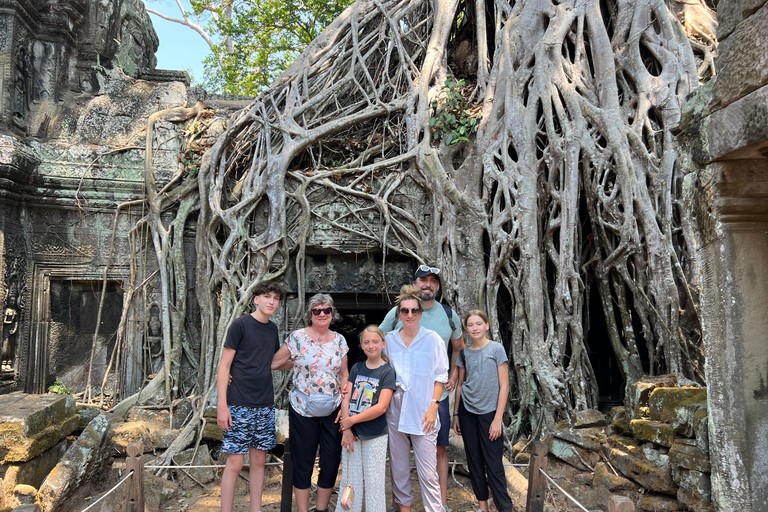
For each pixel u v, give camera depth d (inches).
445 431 147.0
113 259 286.0
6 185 258.2
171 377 264.8
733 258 127.0
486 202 241.8
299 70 292.8
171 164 292.5
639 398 180.7
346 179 269.4
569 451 196.4
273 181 260.8
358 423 132.9
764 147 113.3
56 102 314.8
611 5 261.6
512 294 228.2
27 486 139.3
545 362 213.6
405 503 136.7
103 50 343.9
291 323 264.5
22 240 275.3
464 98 280.4
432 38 285.6
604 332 260.1
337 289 274.4
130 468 129.4
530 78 250.7
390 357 140.6
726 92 117.5
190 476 195.2
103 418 171.8
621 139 220.4
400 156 259.6
